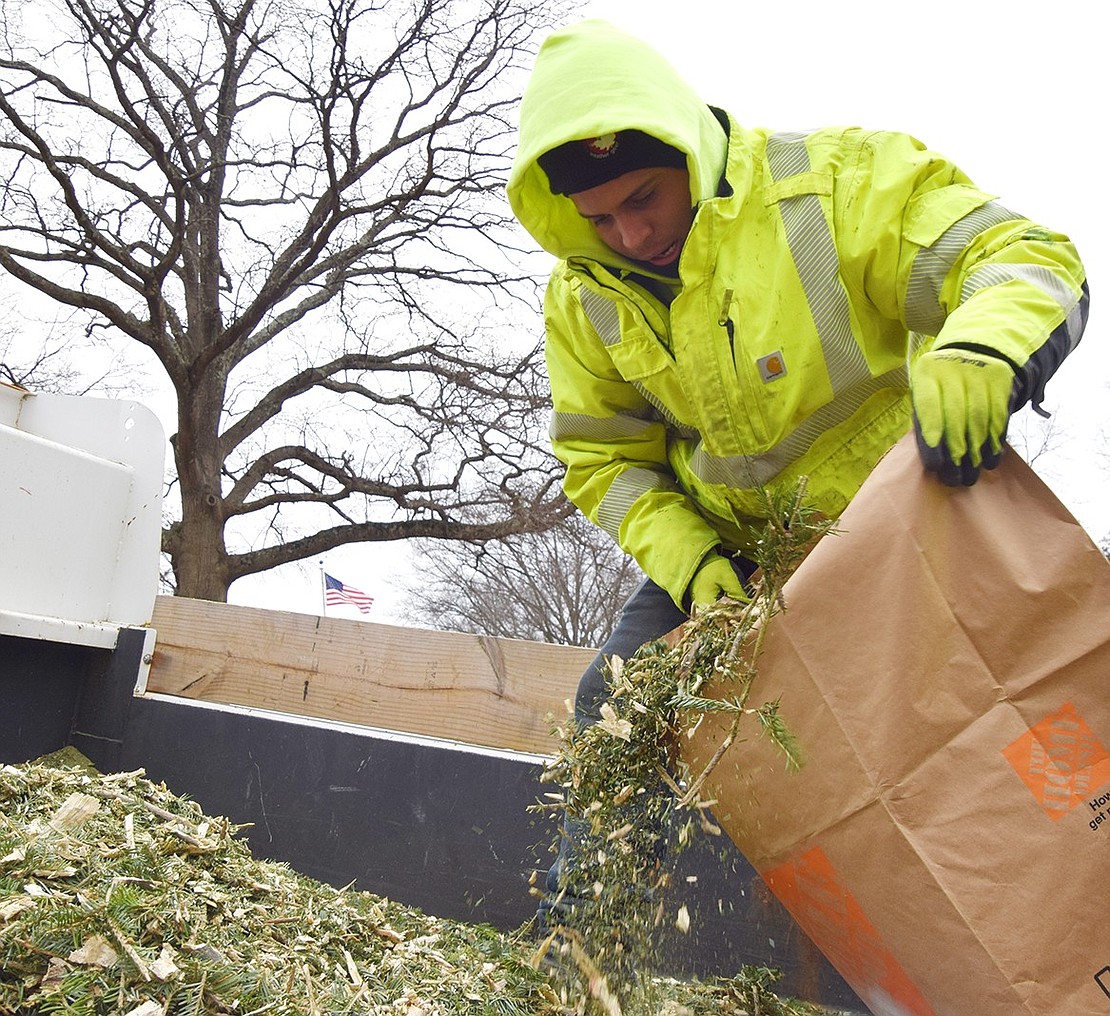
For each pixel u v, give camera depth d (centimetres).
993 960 155
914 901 162
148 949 164
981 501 164
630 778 194
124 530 377
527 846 302
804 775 173
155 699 351
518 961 235
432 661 367
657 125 194
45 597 348
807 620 173
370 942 227
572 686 345
